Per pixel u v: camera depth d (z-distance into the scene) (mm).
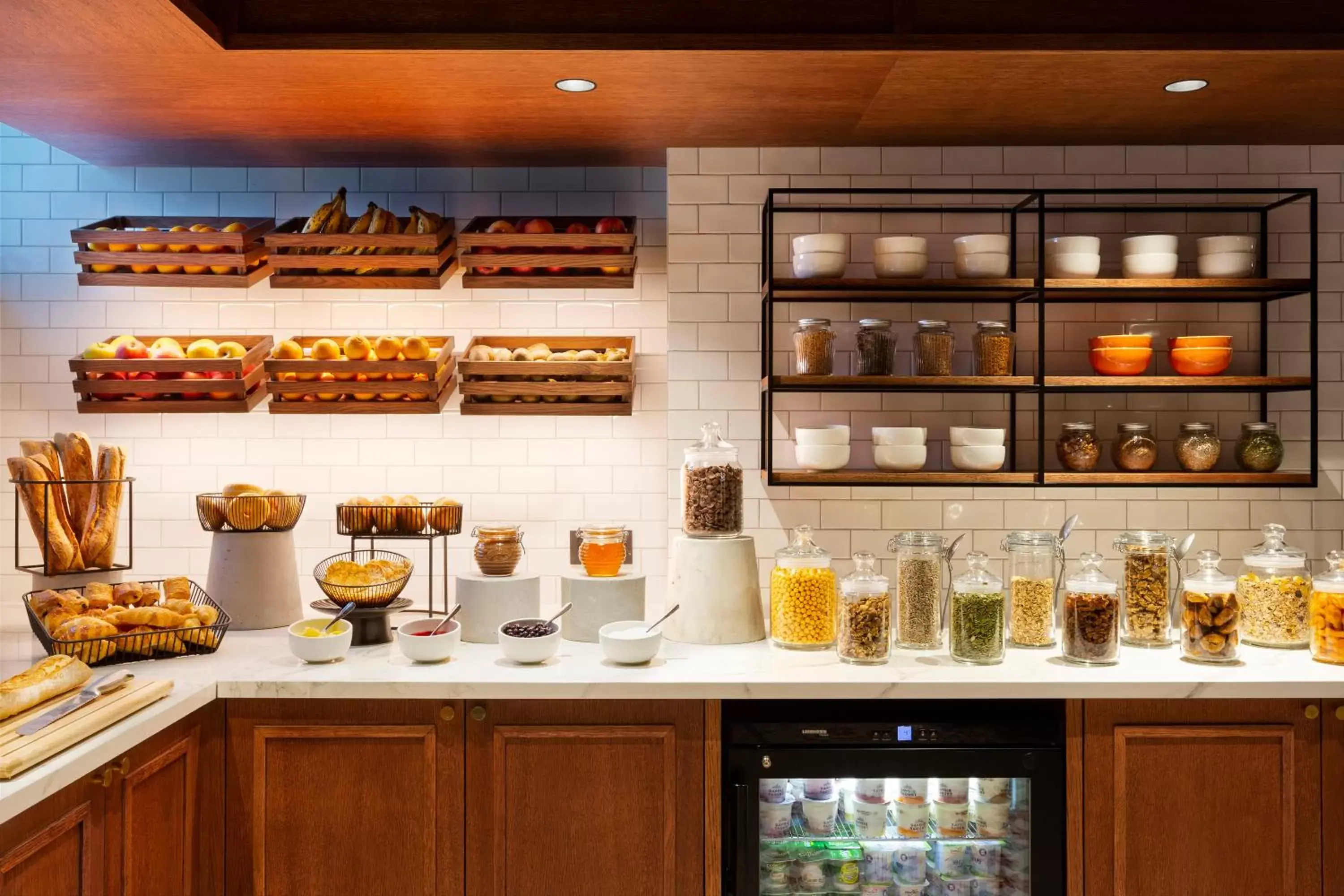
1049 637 2754
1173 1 2396
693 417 3182
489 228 3184
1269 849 2432
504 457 3342
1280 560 2777
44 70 2471
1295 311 3162
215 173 3342
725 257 3172
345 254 3072
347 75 2523
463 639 2846
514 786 2430
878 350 2918
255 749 2424
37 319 3314
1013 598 2795
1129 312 3180
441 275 3125
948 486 3174
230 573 2961
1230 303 3176
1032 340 3199
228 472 3330
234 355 3072
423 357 3033
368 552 2977
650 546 3332
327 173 3346
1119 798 2424
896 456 2891
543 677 2434
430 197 3346
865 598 2570
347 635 2592
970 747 2434
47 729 1941
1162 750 2434
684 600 2855
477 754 2434
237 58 2410
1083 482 2891
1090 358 3006
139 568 3320
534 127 2943
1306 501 3166
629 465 3340
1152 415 3176
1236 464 3074
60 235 3320
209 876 2424
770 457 2928
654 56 2412
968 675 2459
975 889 2543
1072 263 2910
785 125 2947
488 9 2383
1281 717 2436
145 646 2541
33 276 3314
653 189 3344
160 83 2570
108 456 2951
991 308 3191
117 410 3023
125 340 3047
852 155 3168
